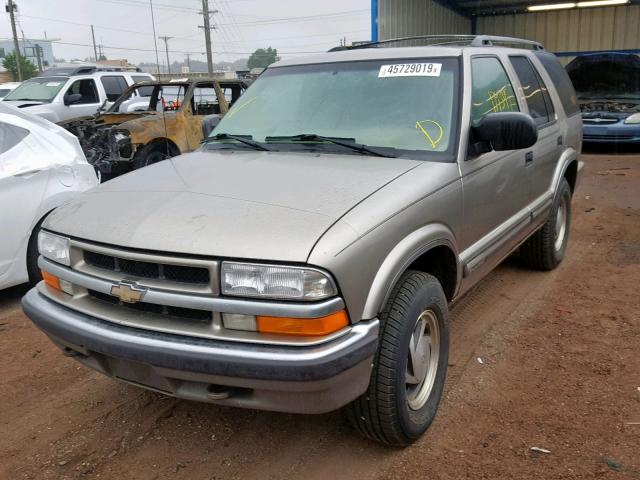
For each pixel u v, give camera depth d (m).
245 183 3.04
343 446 3.09
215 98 11.16
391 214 2.77
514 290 5.17
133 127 9.40
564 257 6.04
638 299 4.86
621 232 6.93
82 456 3.07
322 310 2.40
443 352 3.24
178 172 3.37
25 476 2.92
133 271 2.68
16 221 4.94
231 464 2.97
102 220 2.86
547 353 4.00
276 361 2.37
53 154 5.36
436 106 3.58
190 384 2.61
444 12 18.78
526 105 4.64
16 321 4.89
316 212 2.65
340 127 3.66
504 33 20.88
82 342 2.73
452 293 3.50
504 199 4.06
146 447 3.13
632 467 2.83
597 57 14.13
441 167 3.26
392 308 2.80
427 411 3.10
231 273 2.45
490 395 3.51
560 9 19.67
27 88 13.45
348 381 2.53
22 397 3.66
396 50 4.04
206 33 32.41
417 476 2.83
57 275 2.96
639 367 3.76
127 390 3.71
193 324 2.55
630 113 12.45
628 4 18.67
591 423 3.19
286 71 4.28
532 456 2.94
